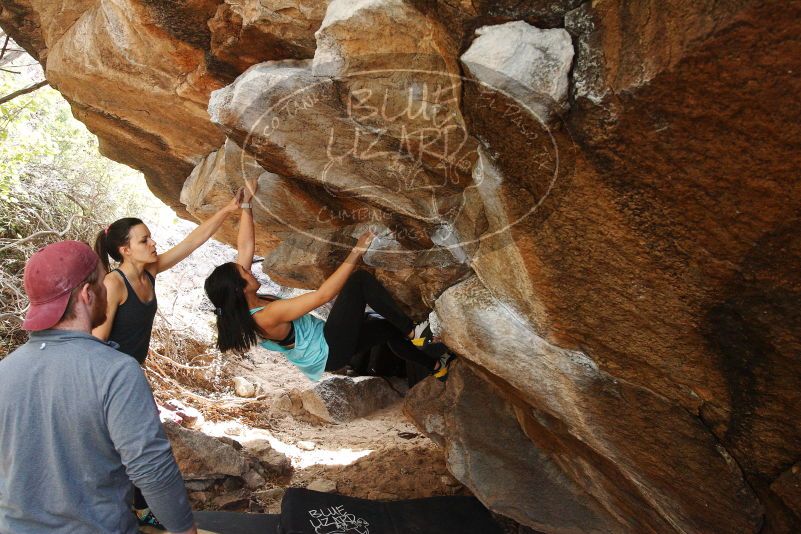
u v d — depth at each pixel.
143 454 1.64
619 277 1.76
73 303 1.72
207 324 8.73
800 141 1.21
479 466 3.52
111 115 3.78
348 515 3.92
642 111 1.33
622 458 2.37
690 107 1.27
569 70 1.44
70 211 7.62
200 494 4.48
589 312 1.94
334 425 6.99
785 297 1.49
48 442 1.63
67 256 1.72
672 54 1.21
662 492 2.36
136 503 2.51
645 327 1.85
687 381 1.90
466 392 3.58
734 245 1.47
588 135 1.46
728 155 1.31
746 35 1.12
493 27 1.49
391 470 5.14
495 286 2.27
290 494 4.01
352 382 7.31
